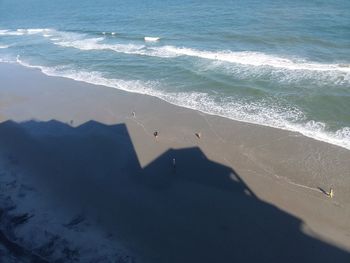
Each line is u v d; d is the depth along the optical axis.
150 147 26.25
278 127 27.14
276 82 33.16
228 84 34.00
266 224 19.39
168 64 40.38
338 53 36.97
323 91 30.66
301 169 22.86
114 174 23.97
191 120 29.22
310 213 19.77
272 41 42.06
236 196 21.30
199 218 20.08
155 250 18.42
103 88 36.81
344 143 24.72
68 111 32.78
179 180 22.89
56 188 23.22
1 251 18.64
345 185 21.36
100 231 19.72
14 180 24.30
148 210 20.89
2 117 33.03
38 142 28.39
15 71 44.56
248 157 24.33
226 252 18.08
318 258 17.50
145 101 33.09
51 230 19.94
